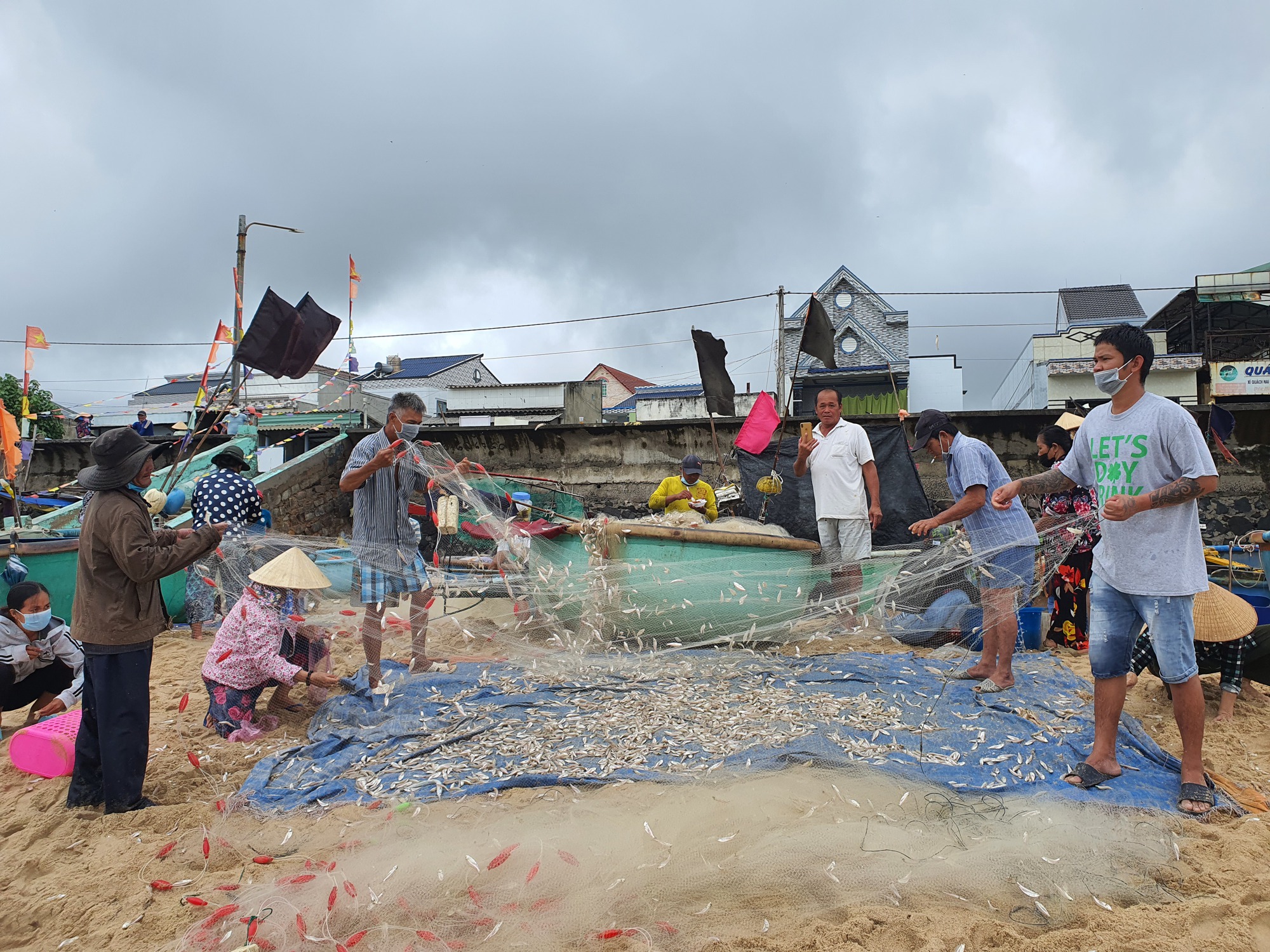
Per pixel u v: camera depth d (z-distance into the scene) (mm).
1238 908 2748
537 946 2643
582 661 5742
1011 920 2771
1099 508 3812
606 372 43312
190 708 5297
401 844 3279
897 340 30609
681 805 3541
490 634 6156
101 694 3736
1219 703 5023
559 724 4559
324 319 6379
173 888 3057
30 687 5246
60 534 7785
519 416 29484
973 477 5020
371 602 5230
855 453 6871
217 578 6746
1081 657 6020
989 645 5195
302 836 3467
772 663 5660
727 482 12188
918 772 3824
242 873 3154
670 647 6008
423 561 5621
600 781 3848
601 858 3104
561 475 13055
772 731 4359
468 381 40312
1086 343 27250
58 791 4020
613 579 6141
